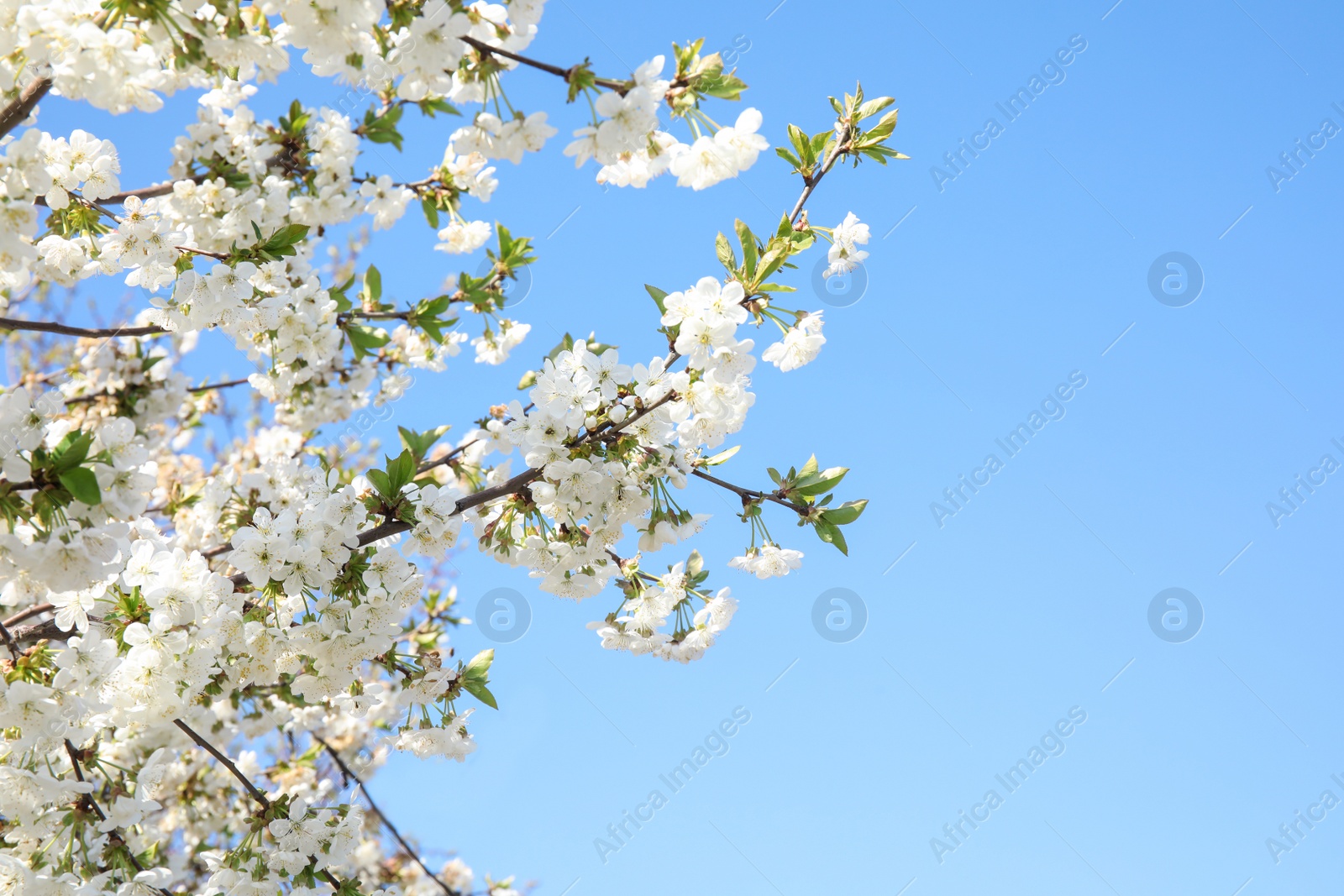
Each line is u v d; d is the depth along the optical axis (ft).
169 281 12.43
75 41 8.68
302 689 11.64
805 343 11.74
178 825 18.92
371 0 8.97
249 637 11.27
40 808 10.03
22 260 10.59
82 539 8.42
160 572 10.21
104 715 10.57
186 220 12.93
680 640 13.05
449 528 11.75
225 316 12.85
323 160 14.35
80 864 10.16
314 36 9.19
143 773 10.59
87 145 11.37
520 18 9.36
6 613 14.06
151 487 8.85
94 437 8.64
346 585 11.37
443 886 17.89
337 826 11.87
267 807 11.87
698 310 10.93
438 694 12.71
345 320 15.57
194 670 10.50
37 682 10.01
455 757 12.98
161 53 9.18
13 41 8.66
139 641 10.21
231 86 14.25
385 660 12.65
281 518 10.69
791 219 11.96
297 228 12.42
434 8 8.82
